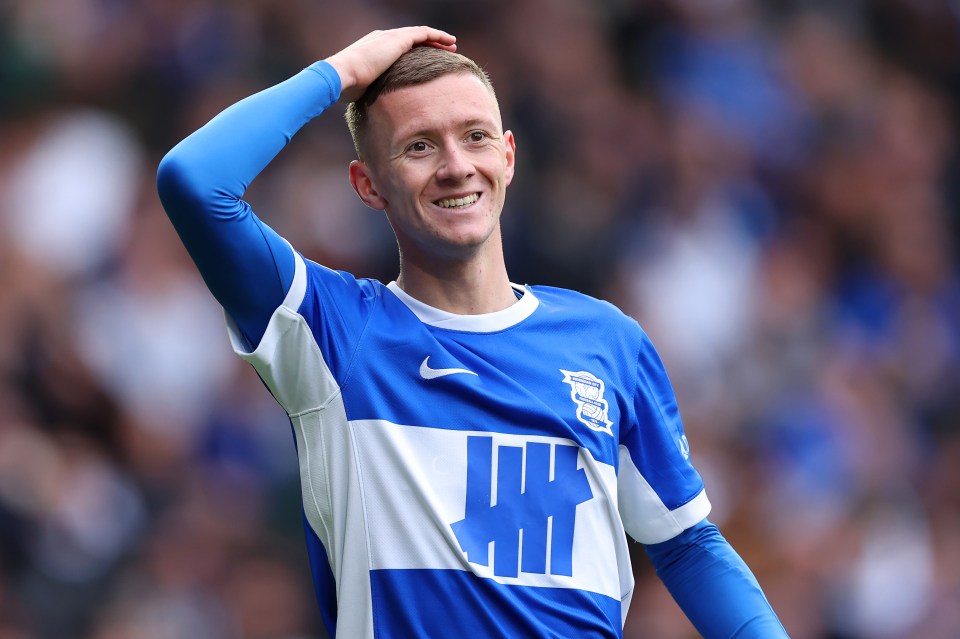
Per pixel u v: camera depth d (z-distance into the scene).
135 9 37.25
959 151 47.34
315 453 12.01
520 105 37.72
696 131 40.78
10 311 29.88
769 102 43.47
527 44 39.44
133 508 28.88
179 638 27.09
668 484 12.95
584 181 36.59
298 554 28.84
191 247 11.60
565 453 12.08
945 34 49.09
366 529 11.73
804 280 39.72
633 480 12.92
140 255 31.75
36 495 27.34
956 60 49.09
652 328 33.66
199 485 29.36
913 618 32.19
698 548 13.06
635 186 37.69
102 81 36.34
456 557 11.62
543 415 12.02
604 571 12.09
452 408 11.94
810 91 45.06
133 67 36.53
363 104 12.44
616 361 12.76
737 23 45.00
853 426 35.09
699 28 43.59
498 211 12.38
